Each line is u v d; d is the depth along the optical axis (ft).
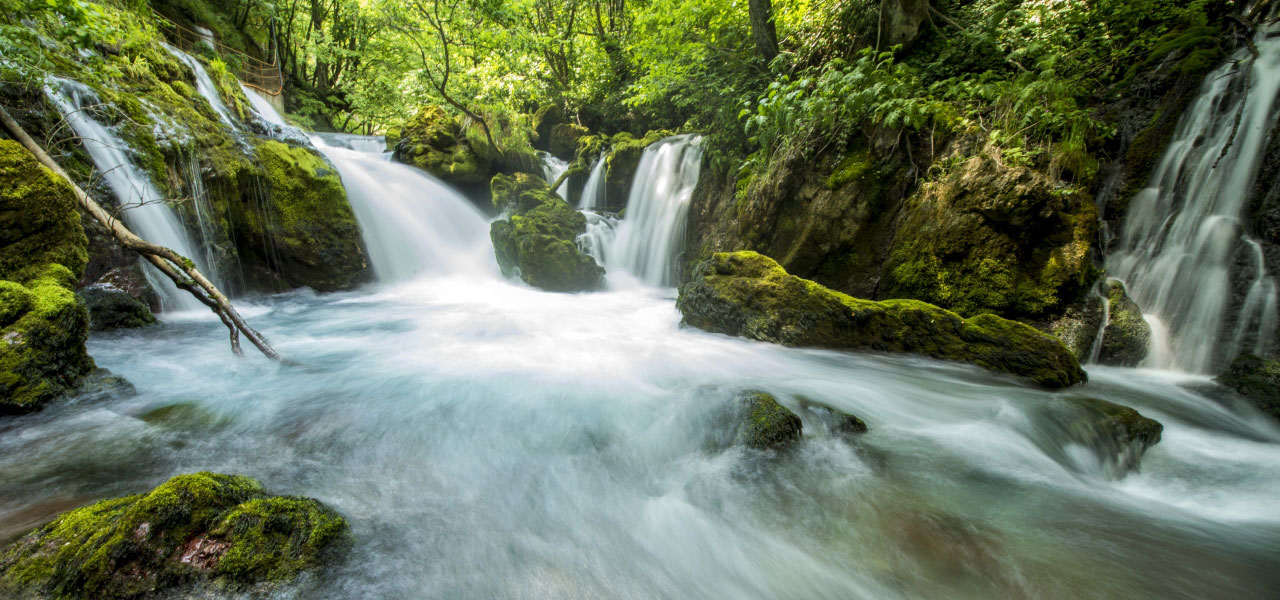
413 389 14.57
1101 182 22.27
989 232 21.54
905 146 25.03
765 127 29.32
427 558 7.71
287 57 66.74
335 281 32.24
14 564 6.20
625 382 15.85
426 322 24.56
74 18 17.54
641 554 8.28
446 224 41.57
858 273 26.35
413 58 61.93
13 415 10.95
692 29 40.45
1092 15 24.97
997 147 22.02
